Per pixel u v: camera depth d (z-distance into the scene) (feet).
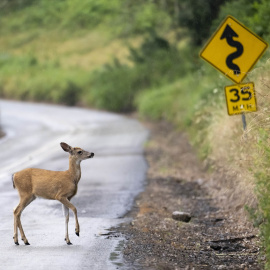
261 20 214.07
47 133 413.18
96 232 124.06
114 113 588.50
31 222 135.85
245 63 139.95
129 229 127.65
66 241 113.39
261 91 144.87
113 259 102.17
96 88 652.89
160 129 385.09
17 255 105.81
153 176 205.77
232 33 140.26
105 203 159.33
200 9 349.41
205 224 134.21
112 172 216.74
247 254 106.73
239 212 138.51
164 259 102.78
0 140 387.34
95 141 335.06
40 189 114.32
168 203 159.74
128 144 311.88
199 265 99.50
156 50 582.76
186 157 241.76
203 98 269.44
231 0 325.01
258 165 116.26
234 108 138.72
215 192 166.81
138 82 593.42
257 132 127.65
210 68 279.28
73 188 114.62
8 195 172.55
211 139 194.39
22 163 255.70
